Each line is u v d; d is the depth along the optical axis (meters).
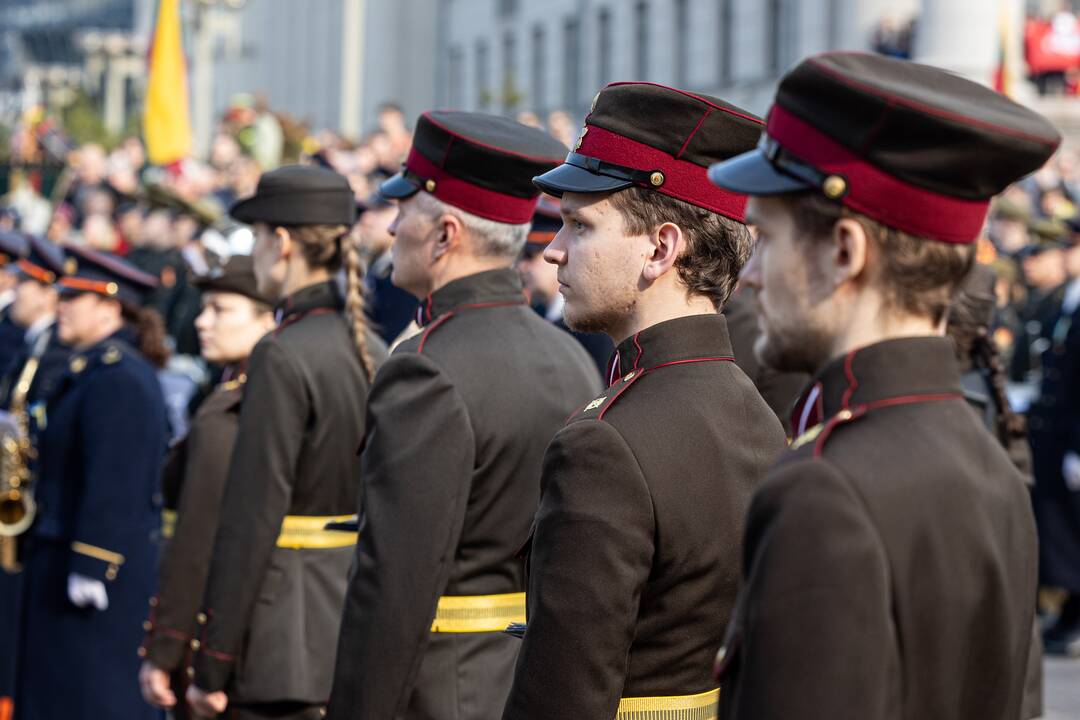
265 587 8.80
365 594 6.84
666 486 5.35
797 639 3.74
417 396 6.98
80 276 12.60
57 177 40.88
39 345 14.70
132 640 11.95
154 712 12.12
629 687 5.41
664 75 60.66
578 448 5.37
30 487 12.61
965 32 33.97
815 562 3.78
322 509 8.88
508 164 7.41
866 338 4.12
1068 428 18.50
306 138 34.22
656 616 5.39
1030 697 9.18
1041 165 4.07
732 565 5.46
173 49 34.62
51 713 11.92
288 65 106.50
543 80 73.94
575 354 7.61
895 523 3.85
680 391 5.56
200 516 10.18
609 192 5.73
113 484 11.83
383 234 17.27
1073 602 18.41
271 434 8.66
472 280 7.43
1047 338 20.25
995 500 4.09
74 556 11.80
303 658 8.73
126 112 114.94
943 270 4.06
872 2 44.41
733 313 10.99
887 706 3.77
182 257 26.19
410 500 6.84
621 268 5.75
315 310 9.06
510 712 5.29
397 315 16.72
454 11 87.19
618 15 65.00
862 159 4.01
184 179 30.39
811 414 4.21
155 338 13.22
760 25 52.72
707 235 5.70
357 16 46.66
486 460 7.04
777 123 4.18
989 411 9.95
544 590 5.27
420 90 90.19
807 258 4.14
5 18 182.62
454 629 7.11
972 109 4.01
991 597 3.98
